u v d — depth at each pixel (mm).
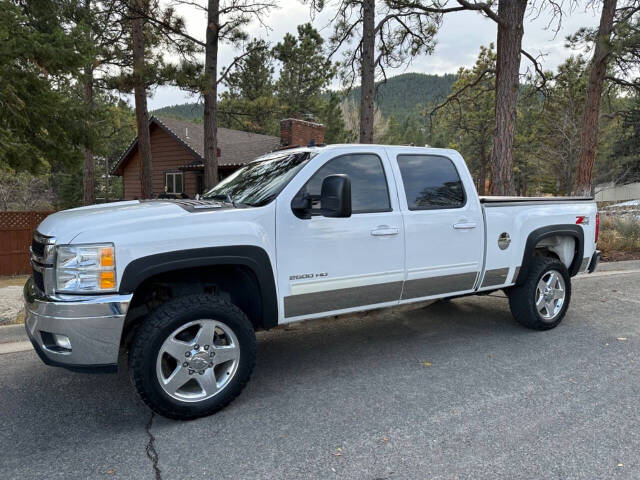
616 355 4344
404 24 12391
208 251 3115
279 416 3203
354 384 3730
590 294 7000
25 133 8695
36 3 10266
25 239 9617
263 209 3375
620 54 12734
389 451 2750
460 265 4355
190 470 2580
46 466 2621
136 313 3469
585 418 3127
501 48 11008
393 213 3939
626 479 2469
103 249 2848
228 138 23266
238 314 3229
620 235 12117
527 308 4926
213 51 11367
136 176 25281
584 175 14867
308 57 29359
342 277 3715
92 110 9938
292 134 18688
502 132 11023
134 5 11039
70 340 2826
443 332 5113
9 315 5262
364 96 11648
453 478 2484
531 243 4832
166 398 3002
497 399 3428
